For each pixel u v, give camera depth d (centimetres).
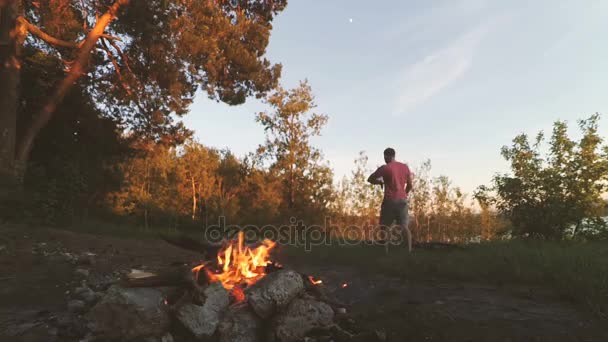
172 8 1499
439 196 2495
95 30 1404
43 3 1401
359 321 308
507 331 277
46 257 523
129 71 1625
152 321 261
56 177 1075
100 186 1778
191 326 262
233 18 1766
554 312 316
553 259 474
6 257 502
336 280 449
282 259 600
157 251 661
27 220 807
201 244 384
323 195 3177
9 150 1209
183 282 283
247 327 279
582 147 1316
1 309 322
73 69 1370
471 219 2461
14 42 1255
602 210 1300
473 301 350
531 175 1338
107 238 774
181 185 3859
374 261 535
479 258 523
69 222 923
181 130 1961
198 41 1520
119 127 1872
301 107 3231
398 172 612
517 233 1352
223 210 3419
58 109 1544
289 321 278
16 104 1263
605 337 263
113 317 262
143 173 3622
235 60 1689
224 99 1823
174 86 1623
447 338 269
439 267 471
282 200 3341
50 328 282
